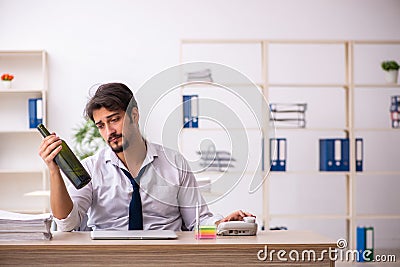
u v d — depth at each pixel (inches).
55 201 123.0
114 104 117.6
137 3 314.8
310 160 319.9
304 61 320.5
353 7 322.0
